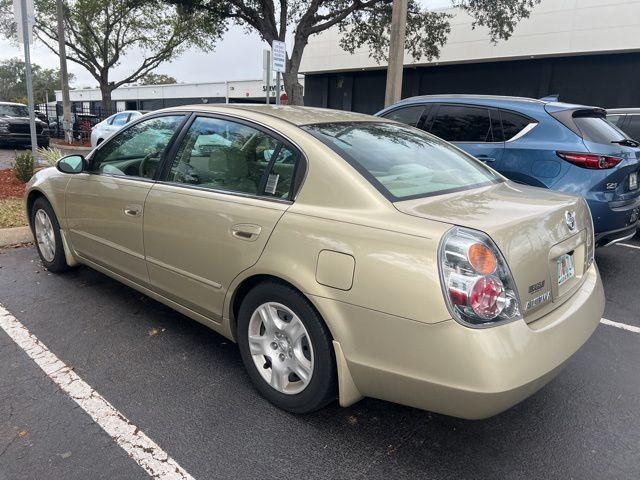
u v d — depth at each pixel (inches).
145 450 98.2
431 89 921.5
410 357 87.0
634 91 733.9
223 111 127.8
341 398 97.5
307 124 117.3
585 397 120.7
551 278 98.3
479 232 86.1
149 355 133.6
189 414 109.4
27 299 165.8
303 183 105.3
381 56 829.2
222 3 733.9
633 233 205.5
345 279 93.0
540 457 99.9
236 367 129.0
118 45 1114.7
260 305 110.5
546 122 200.8
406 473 94.6
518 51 773.3
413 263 86.1
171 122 139.7
